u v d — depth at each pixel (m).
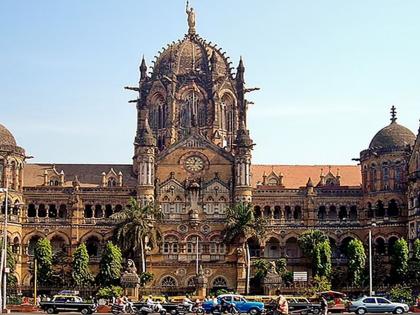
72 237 150.75
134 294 127.88
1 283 101.00
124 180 160.25
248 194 151.88
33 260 142.88
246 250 139.38
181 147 155.25
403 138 151.62
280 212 155.12
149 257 145.88
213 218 152.12
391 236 147.62
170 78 163.12
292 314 92.44
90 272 142.50
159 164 154.62
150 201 150.12
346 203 154.75
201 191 153.38
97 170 163.75
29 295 142.50
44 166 163.12
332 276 140.12
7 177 147.62
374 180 151.88
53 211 154.00
